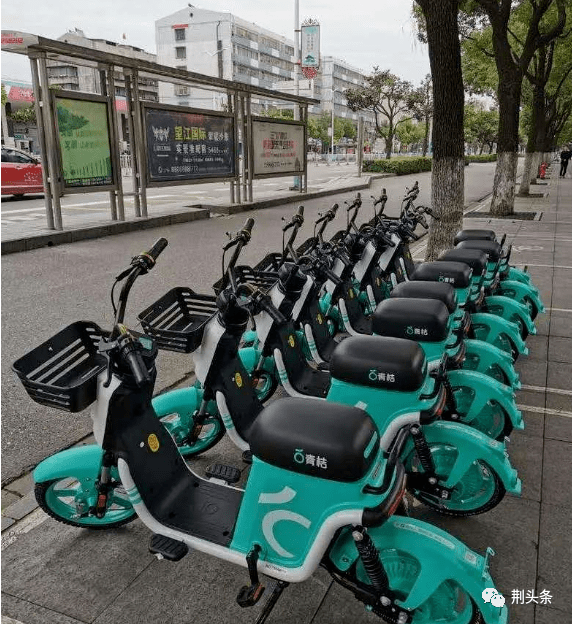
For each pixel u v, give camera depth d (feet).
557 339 17.60
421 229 38.22
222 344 9.84
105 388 7.66
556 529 9.06
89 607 7.72
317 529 6.46
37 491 8.77
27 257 29.37
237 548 7.24
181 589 8.00
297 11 70.74
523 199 59.93
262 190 66.28
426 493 9.14
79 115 33.86
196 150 43.86
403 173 105.60
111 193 38.17
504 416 10.59
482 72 65.92
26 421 12.80
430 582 6.43
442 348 10.14
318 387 12.41
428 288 11.64
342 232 16.79
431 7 22.43
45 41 29.94
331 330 16.07
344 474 6.10
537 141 81.76
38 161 54.19
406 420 8.38
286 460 6.36
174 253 30.66
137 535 9.11
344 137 271.49
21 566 8.45
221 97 162.50
